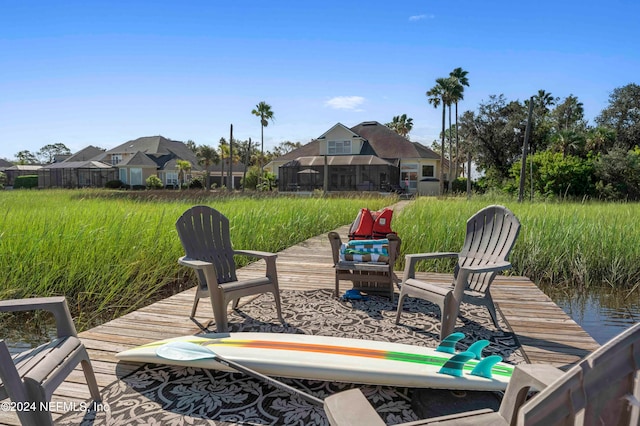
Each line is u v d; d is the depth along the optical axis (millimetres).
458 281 3449
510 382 1507
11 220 6668
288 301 4746
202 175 51500
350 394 1415
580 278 6902
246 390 2691
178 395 2619
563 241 7355
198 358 2676
